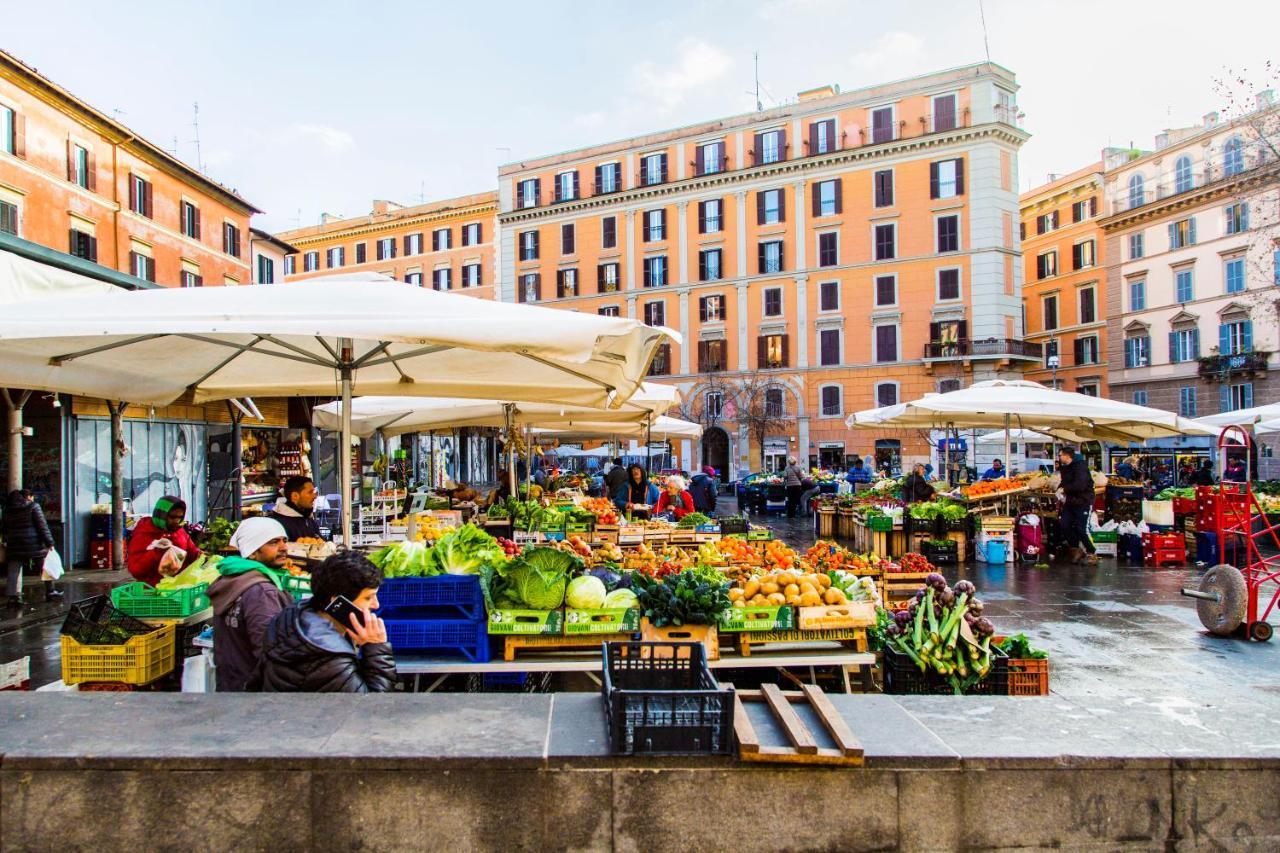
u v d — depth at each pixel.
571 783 2.87
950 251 42.59
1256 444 34.31
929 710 3.40
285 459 20.69
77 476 13.49
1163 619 8.74
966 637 4.59
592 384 6.42
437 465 31.98
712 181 48.44
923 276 43.31
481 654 4.95
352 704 3.32
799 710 3.42
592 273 52.31
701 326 48.94
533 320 3.83
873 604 5.46
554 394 6.86
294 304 3.87
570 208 52.78
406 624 4.97
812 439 45.69
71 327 3.48
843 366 45.06
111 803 2.82
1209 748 3.02
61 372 5.11
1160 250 43.94
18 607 9.98
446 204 57.84
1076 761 2.94
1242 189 29.97
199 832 2.81
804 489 25.61
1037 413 12.43
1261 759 2.95
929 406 12.96
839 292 45.34
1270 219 35.38
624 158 51.50
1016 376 42.16
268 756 2.83
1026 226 57.12
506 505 12.05
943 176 42.88
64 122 22.75
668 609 5.00
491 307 4.23
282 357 5.25
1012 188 42.69
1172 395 43.31
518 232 54.62
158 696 3.39
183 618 5.23
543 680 5.46
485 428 24.19
